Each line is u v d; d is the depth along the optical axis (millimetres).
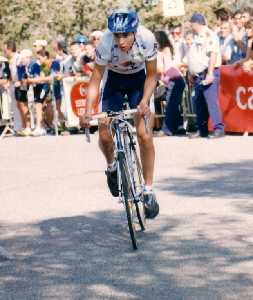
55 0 29219
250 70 15648
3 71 19922
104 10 28656
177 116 17047
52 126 20203
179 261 6875
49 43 28953
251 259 6816
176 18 27156
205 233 7832
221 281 6227
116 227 8375
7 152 15867
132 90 8289
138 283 6297
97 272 6680
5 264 7090
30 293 6164
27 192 10836
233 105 16094
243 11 16047
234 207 8945
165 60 16812
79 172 12320
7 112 20172
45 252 7469
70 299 5965
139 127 8023
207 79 15609
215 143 14859
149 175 8180
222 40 16906
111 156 8242
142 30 7840
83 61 18984
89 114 7855
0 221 9023
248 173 11219
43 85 19578
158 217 8672
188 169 11891
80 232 8227
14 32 29516
